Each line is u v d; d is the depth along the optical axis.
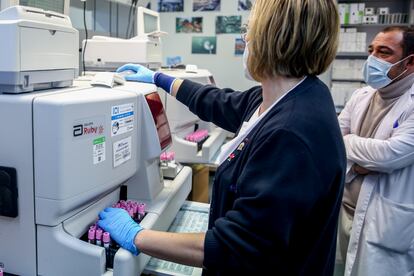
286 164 0.59
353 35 3.11
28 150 0.71
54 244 0.74
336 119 0.67
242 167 0.70
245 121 0.92
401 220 1.38
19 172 0.73
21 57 0.72
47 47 0.80
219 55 3.53
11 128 0.71
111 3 2.34
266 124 0.66
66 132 0.69
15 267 0.78
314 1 0.63
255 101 0.99
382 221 1.41
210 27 3.50
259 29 0.66
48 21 0.81
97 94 0.80
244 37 0.78
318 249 0.70
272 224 0.59
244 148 0.71
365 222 1.46
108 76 0.98
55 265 0.75
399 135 1.33
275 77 0.70
